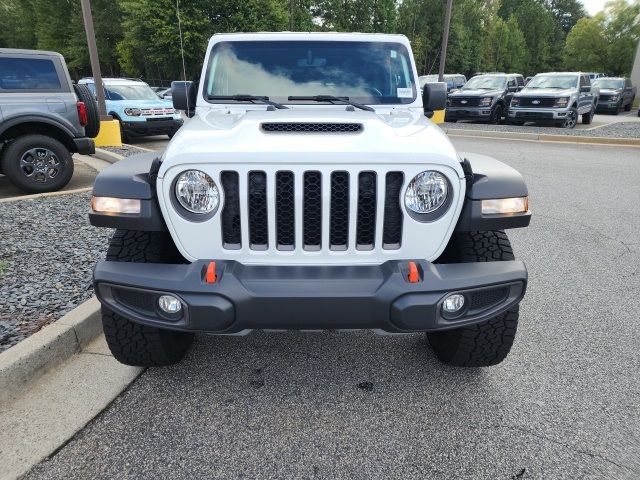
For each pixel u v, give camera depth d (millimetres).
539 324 3625
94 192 2438
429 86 3717
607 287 4289
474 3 56562
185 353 3166
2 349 2891
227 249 2371
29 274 4051
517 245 5402
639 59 36344
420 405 2709
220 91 3660
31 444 2359
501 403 2725
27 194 7078
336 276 2275
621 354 3223
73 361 3049
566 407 2689
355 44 3760
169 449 2359
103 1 39219
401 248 2381
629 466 2271
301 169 2266
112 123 11547
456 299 2324
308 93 3648
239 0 27312
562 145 13398
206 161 2264
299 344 3346
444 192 2357
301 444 2406
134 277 2293
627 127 17047
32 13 47594
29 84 6836
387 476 2213
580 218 6480
